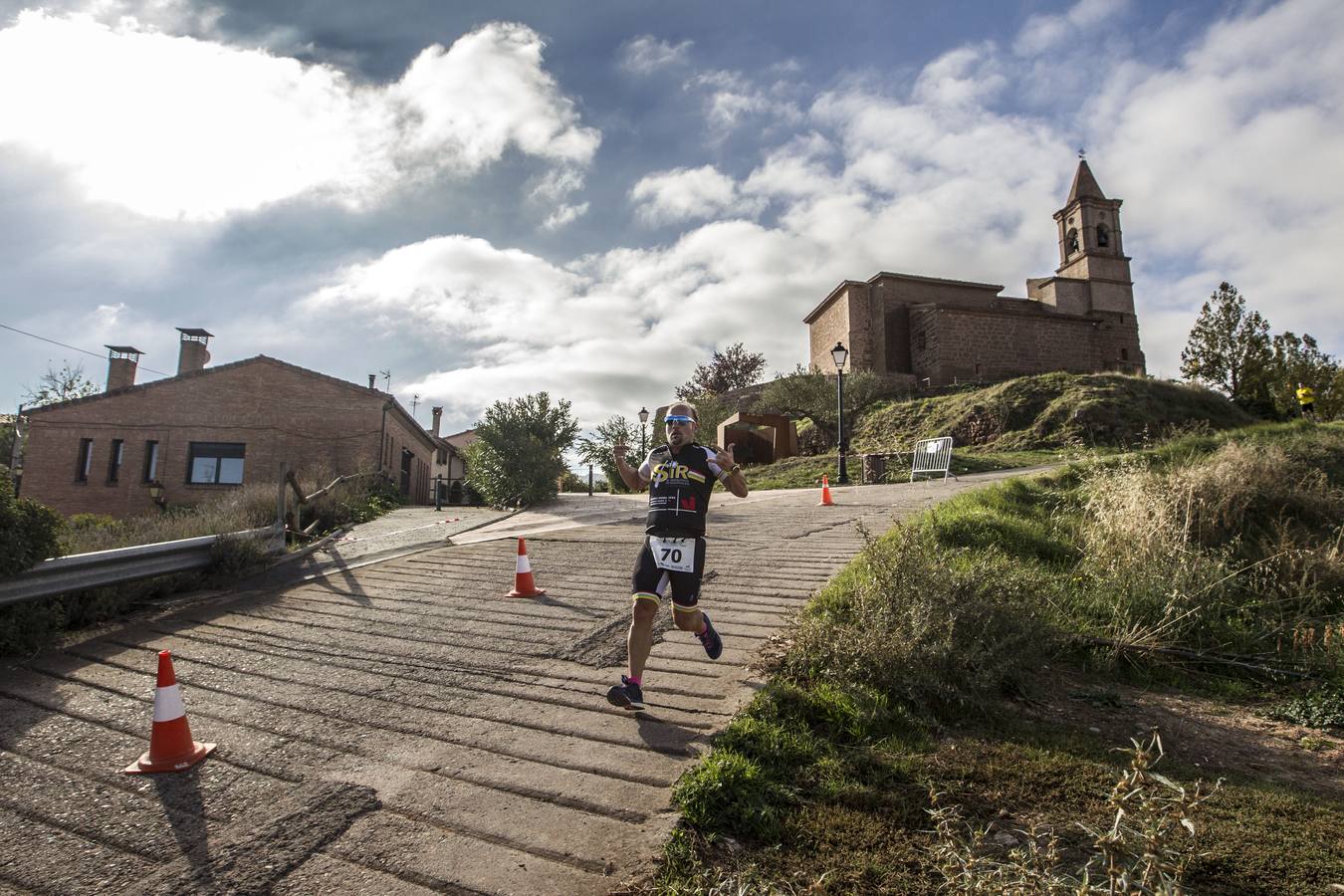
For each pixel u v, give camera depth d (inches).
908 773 135.3
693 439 175.5
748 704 160.7
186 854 115.1
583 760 143.3
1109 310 1587.1
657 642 213.9
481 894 105.3
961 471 770.2
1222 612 236.7
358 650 217.6
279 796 132.0
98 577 250.5
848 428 1187.3
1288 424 579.2
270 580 318.0
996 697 171.6
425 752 149.3
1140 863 82.4
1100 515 300.8
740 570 302.8
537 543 413.7
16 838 120.1
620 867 110.3
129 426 945.5
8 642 210.7
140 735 159.5
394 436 1083.9
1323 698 178.5
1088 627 219.1
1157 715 171.8
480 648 217.3
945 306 1371.8
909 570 201.5
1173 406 967.0
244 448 952.3
